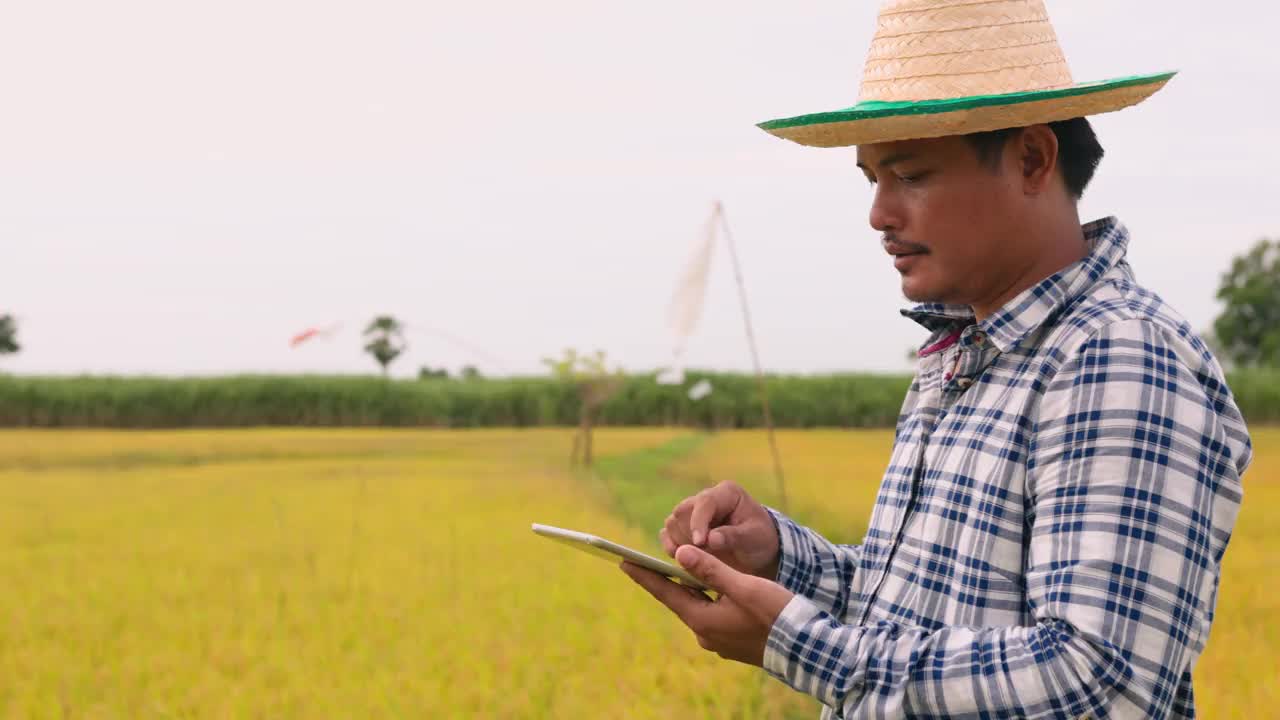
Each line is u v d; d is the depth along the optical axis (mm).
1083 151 1901
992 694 1597
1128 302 1786
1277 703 5098
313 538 11492
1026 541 1774
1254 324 65625
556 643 6680
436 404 41688
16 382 42500
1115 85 1727
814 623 1713
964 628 1685
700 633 1828
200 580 9164
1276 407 36875
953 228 1853
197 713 5578
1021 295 1840
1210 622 1733
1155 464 1637
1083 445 1680
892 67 1917
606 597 8008
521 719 5383
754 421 38094
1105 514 1633
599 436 32000
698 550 1782
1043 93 1724
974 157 1826
